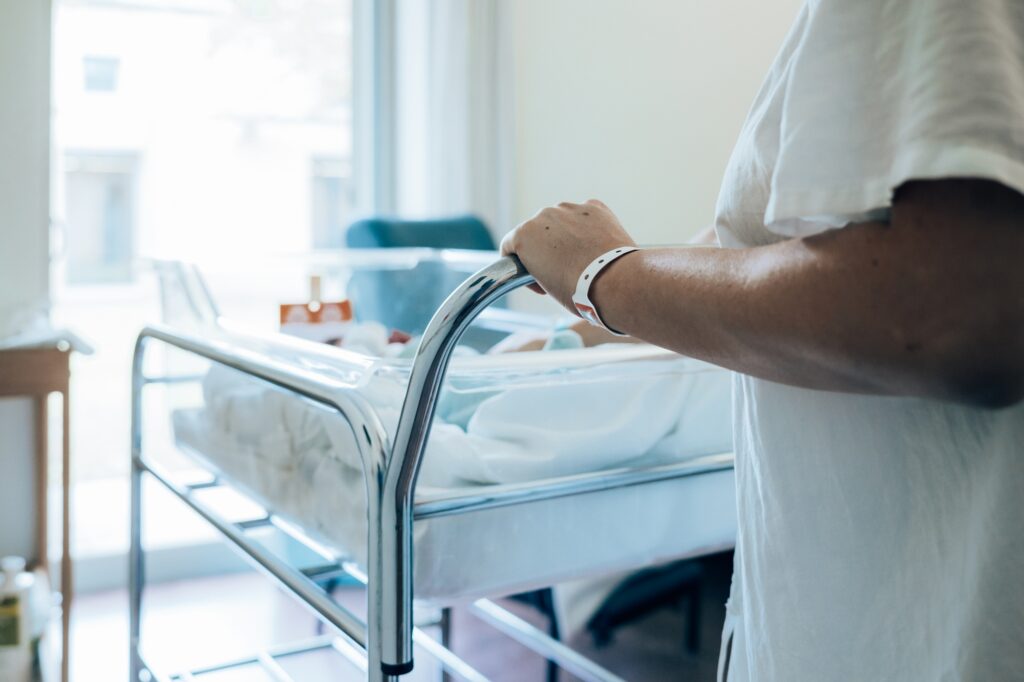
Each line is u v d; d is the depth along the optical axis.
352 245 2.48
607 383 1.13
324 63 3.03
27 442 2.54
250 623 2.47
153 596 2.67
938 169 0.46
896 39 0.51
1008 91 0.47
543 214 0.75
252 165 3.01
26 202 2.47
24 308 2.48
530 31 3.21
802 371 0.55
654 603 2.36
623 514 1.12
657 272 0.61
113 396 2.99
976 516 0.57
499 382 1.05
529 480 1.07
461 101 3.06
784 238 0.63
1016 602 0.56
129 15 2.81
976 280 0.46
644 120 2.86
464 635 2.35
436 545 0.99
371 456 0.86
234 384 1.47
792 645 0.67
